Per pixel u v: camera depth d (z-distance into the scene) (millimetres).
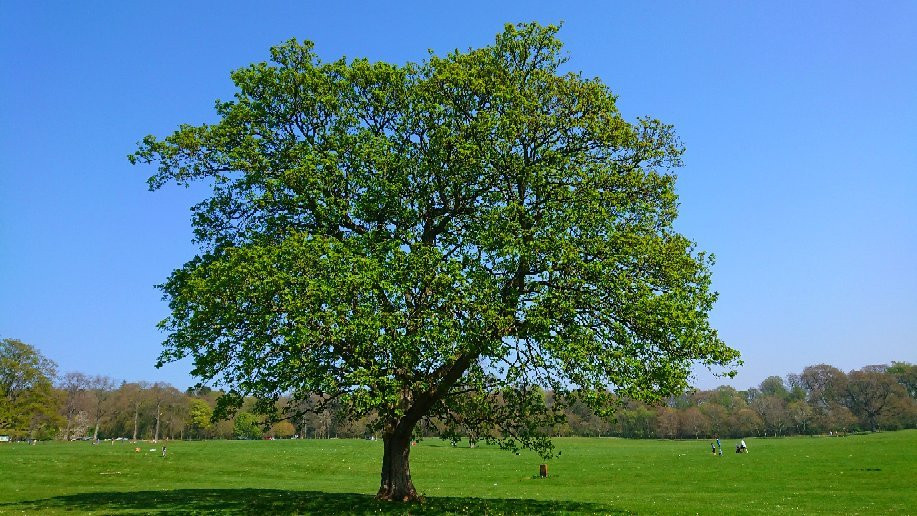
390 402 20703
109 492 32594
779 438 130750
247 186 25188
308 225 25250
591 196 23422
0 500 28469
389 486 25484
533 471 59688
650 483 48875
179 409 148625
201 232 26453
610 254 22641
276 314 20250
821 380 155125
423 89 25578
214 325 21797
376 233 24109
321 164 24297
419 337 19938
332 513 22922
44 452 66562
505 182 24875
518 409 25172
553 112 25844
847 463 56688
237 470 58188
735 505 30641
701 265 24266
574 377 21953
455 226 25969
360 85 26484
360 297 20781
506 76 25734
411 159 25125
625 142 25125
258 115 25531
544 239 21906
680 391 21953
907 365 156875
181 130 25078
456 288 21188
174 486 41062
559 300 21359
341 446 88375
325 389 20234
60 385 136125
